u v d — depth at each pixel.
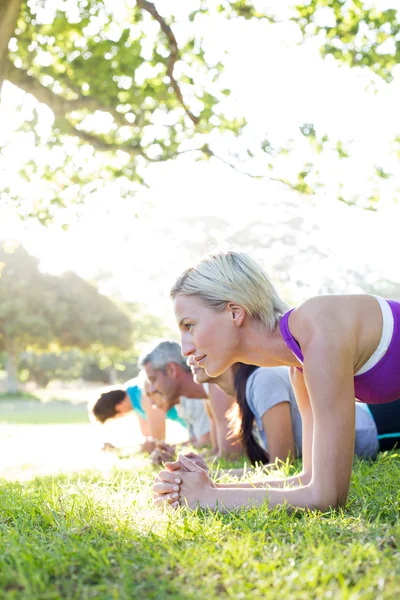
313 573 1.37
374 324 2.01
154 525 1.91
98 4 7.48
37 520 2.11
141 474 3.61
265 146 7.93
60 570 1.49
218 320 2.10
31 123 7.03
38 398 33.94
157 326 44.44
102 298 36.88
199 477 2.14
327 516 1.97
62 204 8.47
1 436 9.76
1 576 1.44
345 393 1.95
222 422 4.05
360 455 3.62
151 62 7.63
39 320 34.25
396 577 1.34
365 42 7.29
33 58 7.62
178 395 4.54
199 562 1.50
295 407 3.55
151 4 6.62
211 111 7.68
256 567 1.44
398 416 3.62
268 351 2.13
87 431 11.04
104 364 46.84
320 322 1.96
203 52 7.70
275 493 2.03
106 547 1.62
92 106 6.94
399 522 1.77
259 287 2.11
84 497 2.36
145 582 1.40
